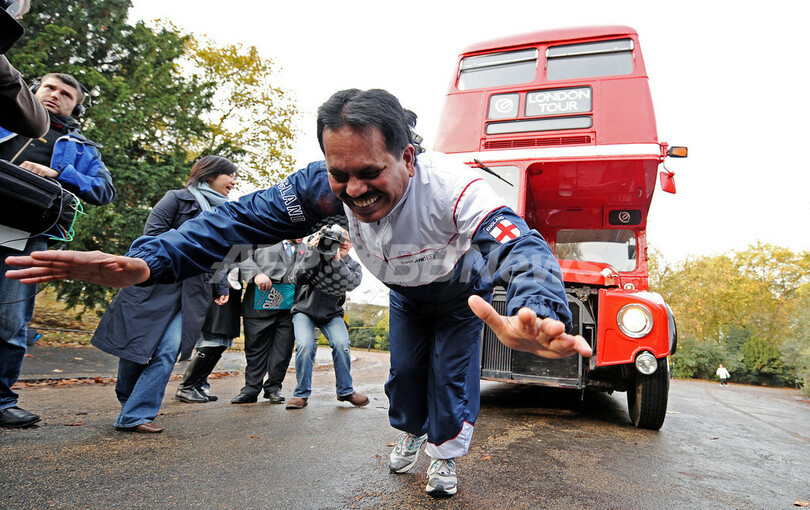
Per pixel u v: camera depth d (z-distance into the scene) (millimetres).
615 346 4449
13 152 3061
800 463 3641
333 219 1938
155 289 3289
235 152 11367
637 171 5535
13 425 3025
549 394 6891
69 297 8742
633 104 5371
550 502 2266
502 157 5605
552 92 5641
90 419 3486
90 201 3318
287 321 4820
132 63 9914
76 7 9070
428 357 2371
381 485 2361
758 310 41188
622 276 6121
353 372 9469
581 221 6473
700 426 5246
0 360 2996
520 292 1308
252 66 18266
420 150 1904
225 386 6172
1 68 1758
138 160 9047
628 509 2234
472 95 5984
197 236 1736
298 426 3602
